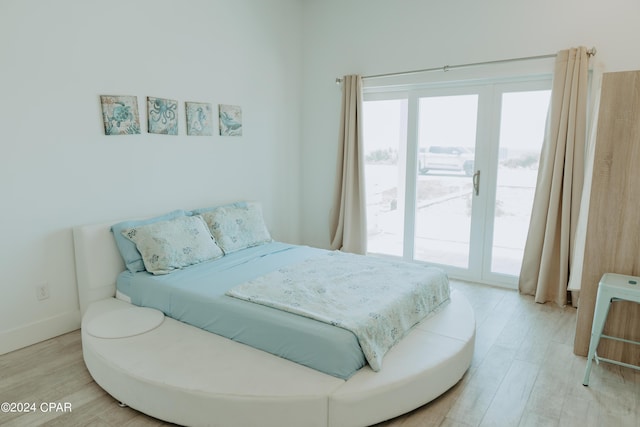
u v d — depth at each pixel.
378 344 2.07
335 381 1.87
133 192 3.25
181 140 3.58
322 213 4.88
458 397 2.15
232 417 1.80
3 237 2.58
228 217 3.56
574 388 2.23
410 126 4.20
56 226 2.82
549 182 3.35
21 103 2.58
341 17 4.42
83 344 2.37
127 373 1.96
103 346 2.20
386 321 2.16
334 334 1.93
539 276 3.42
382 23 4.15
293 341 2.02
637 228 2.34
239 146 4.14
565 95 3.19
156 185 3.42
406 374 1.95
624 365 2.30
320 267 2.94
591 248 2.46
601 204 2.40
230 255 3.36
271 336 2.10
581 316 2.54
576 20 3.23
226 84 3.92
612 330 2.46
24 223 2.66
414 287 2.52
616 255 2.40
